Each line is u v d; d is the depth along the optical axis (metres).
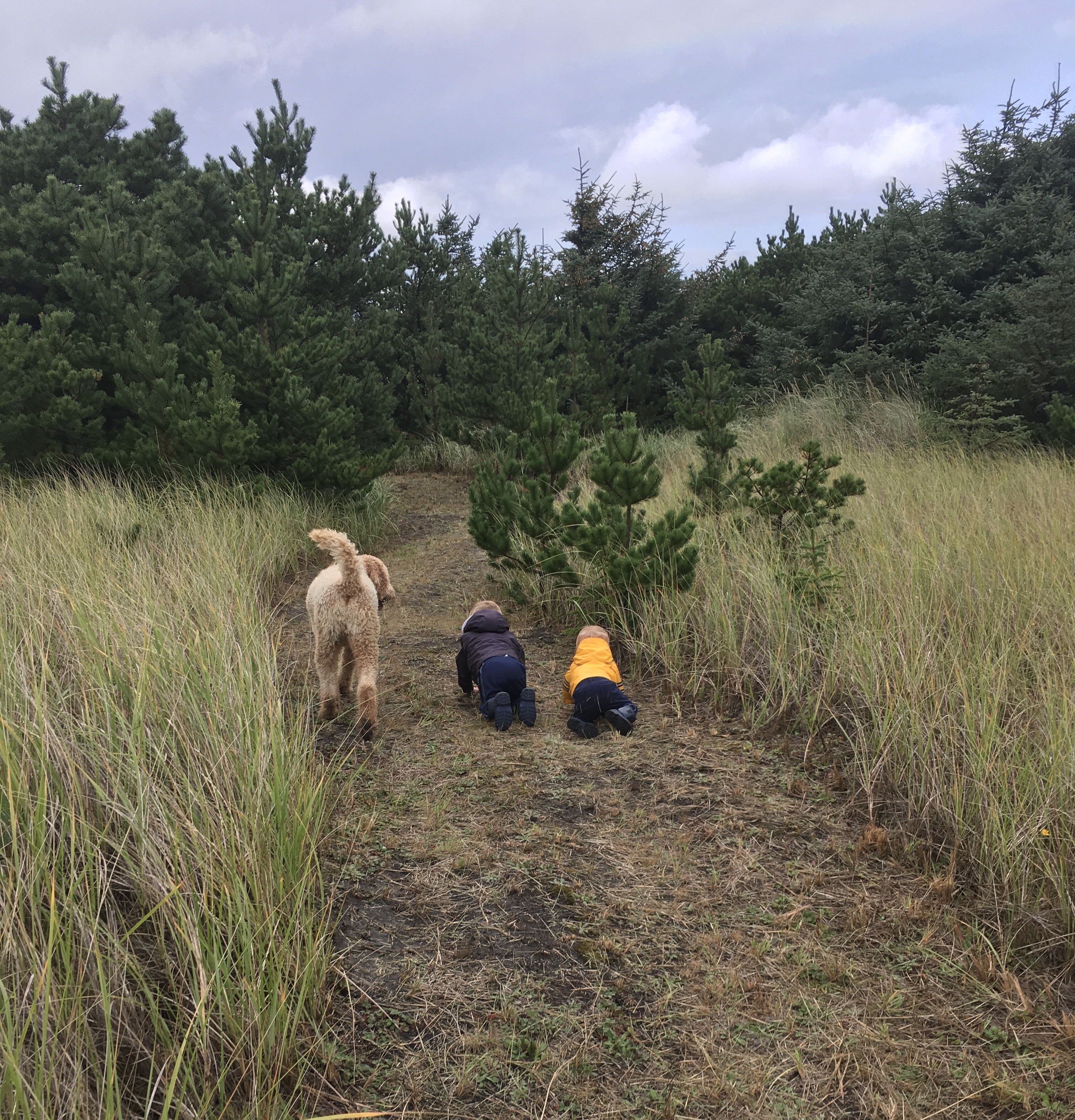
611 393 15.30
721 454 9.62
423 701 5.28
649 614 5.96
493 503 7.73
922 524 6.66
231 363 10.02
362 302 13.84
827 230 18.48
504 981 2.82
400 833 3.71
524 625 6.91
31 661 3.54
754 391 14.72
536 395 12.88
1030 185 12.97
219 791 3.10
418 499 11.99
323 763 4.21
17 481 8.62
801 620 5.41
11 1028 1.94
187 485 8.91
